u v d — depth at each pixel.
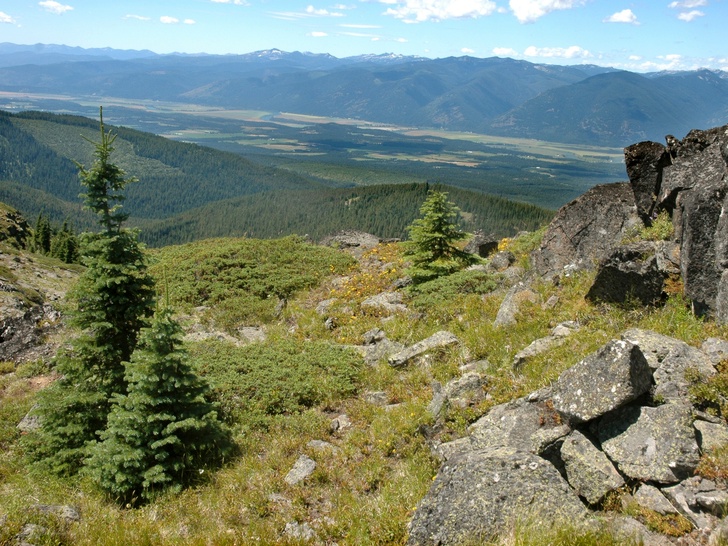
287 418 12.55
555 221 15.95
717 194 9.83
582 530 6.00
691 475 6.52
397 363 13.91
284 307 22.66
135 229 12.50
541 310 13.03
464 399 10.30
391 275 23.19
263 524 8.41
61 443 11.52
